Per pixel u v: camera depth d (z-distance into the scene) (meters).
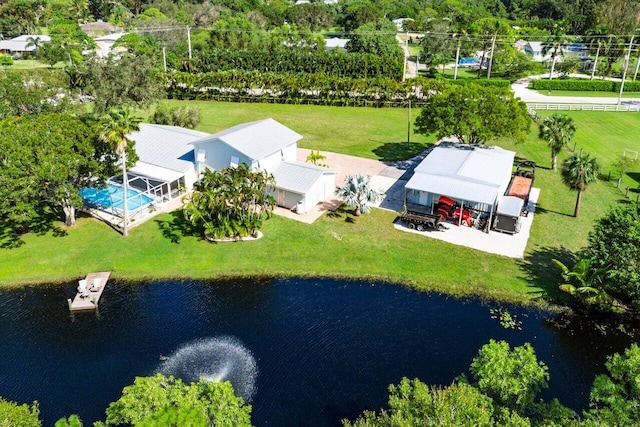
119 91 68.31
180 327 31.39
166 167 48.50
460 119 51.47
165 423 16.12
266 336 30.59
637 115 79.94
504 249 39.31
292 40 121.62
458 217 43.25
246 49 118.50
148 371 27.72
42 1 154.12
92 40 115.12
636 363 18.80
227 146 46.50
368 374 27.55
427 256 38.47
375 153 61.78
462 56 132.00
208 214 40.12
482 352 21.14
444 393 18.25
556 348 29.48
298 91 87.19
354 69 107.25
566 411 19.02
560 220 44.00
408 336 30.48
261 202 40.16
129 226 42.41
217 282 35.81
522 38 138.12
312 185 44.78
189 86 88.81
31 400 25.66
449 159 47.59
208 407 18.75
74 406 25.33
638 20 114.62
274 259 38.31
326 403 25.64
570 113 80.81
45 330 30.98
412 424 17.09
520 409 19.41
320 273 36.72
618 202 47.75
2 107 51.47
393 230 42.28
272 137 50.38
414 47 153.75
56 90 58.50
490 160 47.47
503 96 53.47
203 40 119.75
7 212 38.28
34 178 36.41
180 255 38.69
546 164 58.03
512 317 32.19
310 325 31.53
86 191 48.16
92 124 41.28
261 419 24.62
